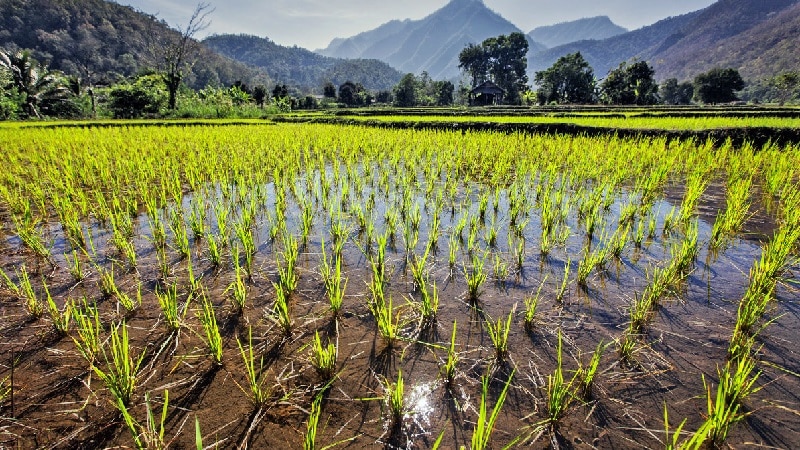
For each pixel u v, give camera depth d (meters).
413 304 3.49
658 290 3.44
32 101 34.09
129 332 3.08
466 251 4.70
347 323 3.26
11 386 2.41
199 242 4.86
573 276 4.07
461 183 7.80
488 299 3.63
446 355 2.87
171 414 2.34
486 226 5.51
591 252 4.59
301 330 3.15
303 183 7.85
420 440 2.18
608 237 5.04
